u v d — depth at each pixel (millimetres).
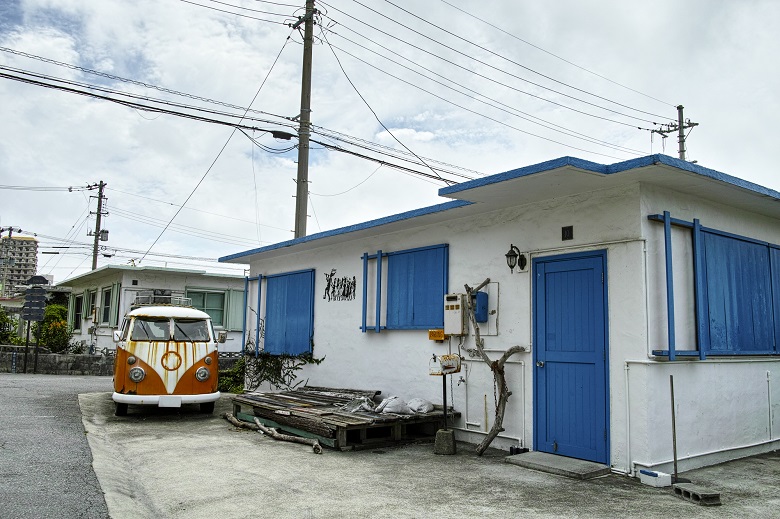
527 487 5840
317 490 5625
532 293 7680
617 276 6711
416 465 6793
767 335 8266
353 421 7602
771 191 7273
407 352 9539
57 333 22938
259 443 8062
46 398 12250
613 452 6523
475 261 8547
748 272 8070
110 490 5477
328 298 11477
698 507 5230
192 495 5465
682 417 6691
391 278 9992
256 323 13953
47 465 6348
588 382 6898
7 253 54906
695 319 7027
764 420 7984
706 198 7426
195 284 22141
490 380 8117
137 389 10109
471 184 6996
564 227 7371
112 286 22016
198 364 10570
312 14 16172
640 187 6598
